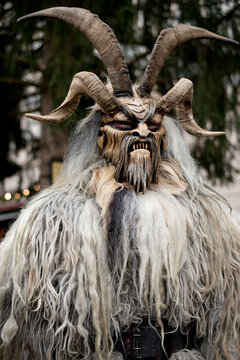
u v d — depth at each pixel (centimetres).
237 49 304
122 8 280
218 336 156
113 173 161
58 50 287
